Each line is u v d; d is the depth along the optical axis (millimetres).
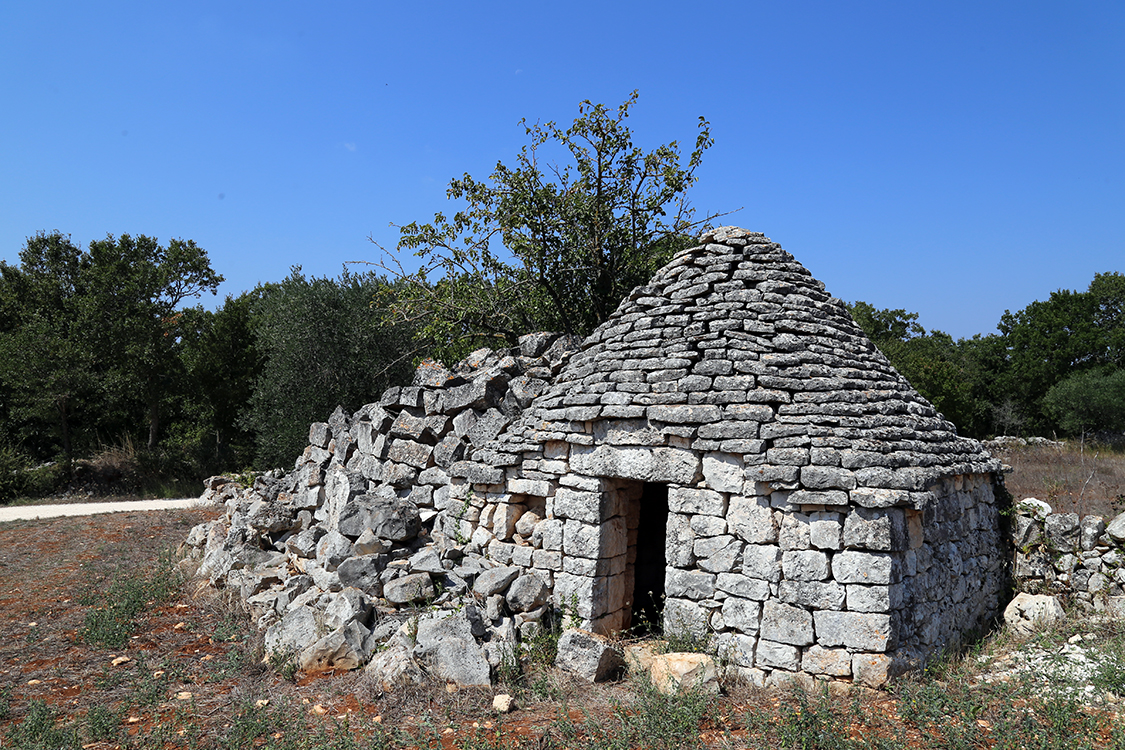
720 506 7117
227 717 6008
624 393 7840
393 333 23016
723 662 6773
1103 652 6750
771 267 8094
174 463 27391
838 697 6113
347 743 5285
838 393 7035
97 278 26078
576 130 16938
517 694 6367
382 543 8484
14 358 24719
